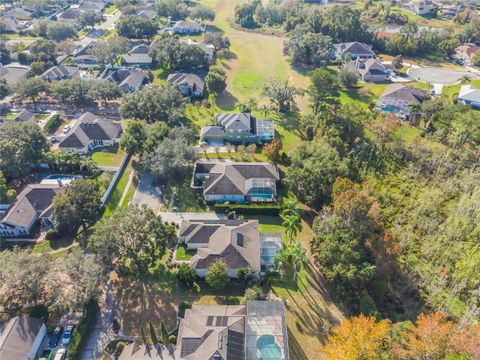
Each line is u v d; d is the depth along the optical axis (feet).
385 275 224.33
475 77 515.91
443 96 440.45
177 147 318.86
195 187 317.63
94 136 366.43
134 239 229.86
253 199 303.89
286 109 437.17
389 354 174.60
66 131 388.37
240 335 193.77
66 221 264.11
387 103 437.58
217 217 290.35
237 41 644.27
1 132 320.70
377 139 356.59
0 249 263.08
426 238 265.13
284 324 198.08
